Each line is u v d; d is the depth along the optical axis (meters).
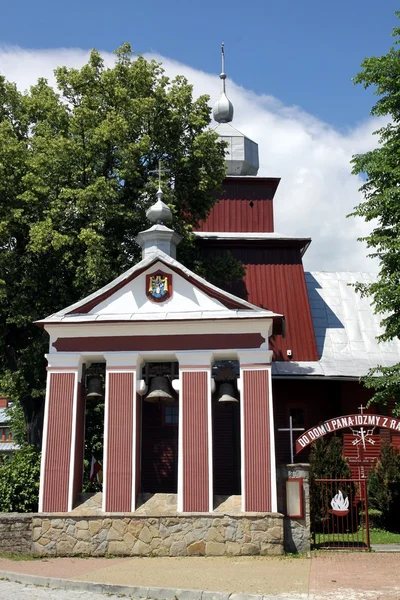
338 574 13.51
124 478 17.09
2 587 12.80
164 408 26.34
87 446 26.80
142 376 18.81
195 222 28.44
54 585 12.97
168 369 18.33
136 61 27.77
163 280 18.52
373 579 12.95
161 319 17.83
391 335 21.75
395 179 21.44
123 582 12.73
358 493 20.69
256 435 17.05
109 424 17.47
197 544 16.27
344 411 27.48
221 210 33.72
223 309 18.08
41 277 26.09
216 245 30.86
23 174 26.20
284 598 11.15
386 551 16.67
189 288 18.39
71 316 18.28
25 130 28.91
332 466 20.55
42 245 23.94
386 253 21.58
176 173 27.78
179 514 16.52
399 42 22.53
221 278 27.70
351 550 16.77
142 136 26.47
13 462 19.69
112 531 16.52
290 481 16.86
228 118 37.31
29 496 18.66
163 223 22.34
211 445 17.14
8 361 27.69
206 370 17.59
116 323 17.91
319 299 32.59
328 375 27.42
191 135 28.27
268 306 29.78
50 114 26.92
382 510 21.59
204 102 28.58
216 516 16.44
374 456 26.45
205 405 17.38
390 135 22.56
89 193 24.31
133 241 26.19
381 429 27.03
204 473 16.94
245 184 34.25
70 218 25.20
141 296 18.48
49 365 18.00
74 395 17.77
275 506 16.53
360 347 30.20
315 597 11.26
